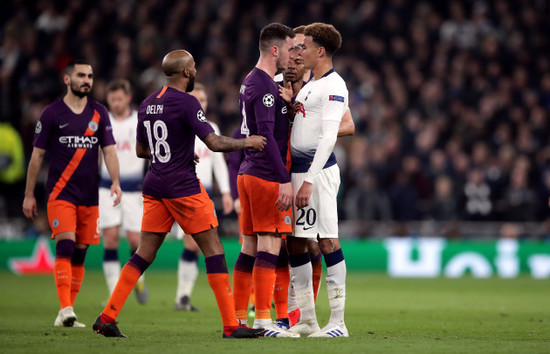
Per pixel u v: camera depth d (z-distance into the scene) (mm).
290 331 21797
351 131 23641
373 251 57531
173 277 50594
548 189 60000
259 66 21375
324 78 21562
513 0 79625
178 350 17797
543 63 74375
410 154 64938
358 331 24016
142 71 67938
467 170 61938
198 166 33344
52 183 25375
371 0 77125
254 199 21281
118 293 20875
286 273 23281
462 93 70375
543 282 50469
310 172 20906
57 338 20578
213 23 76062
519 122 67812
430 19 77250
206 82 67812
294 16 76562
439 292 42500
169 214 21109
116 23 72875
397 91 70375
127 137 34125
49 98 62750
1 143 56844
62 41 68188
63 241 25031
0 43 70188
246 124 21547
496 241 57188
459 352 18016
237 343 19281
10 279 48031
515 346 19359
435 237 58125
